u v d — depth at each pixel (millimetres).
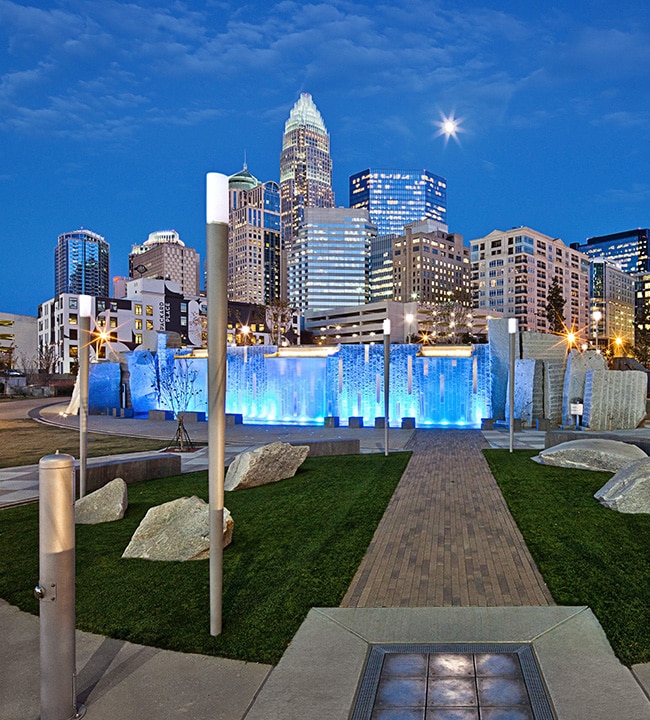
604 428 23906
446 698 4277
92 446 21547
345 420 31281
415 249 174625
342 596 6328
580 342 114312
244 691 4449
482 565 7316
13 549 8484
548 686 4340
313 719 4055
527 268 151500
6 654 5215
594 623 5434
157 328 105438
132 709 4250
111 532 9133
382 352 32156
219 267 5508
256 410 35594
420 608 5938
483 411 30766
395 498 11406
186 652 5082
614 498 9969
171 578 6918
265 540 8516
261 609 5977
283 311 122062
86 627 5602
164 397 39594
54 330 104375
